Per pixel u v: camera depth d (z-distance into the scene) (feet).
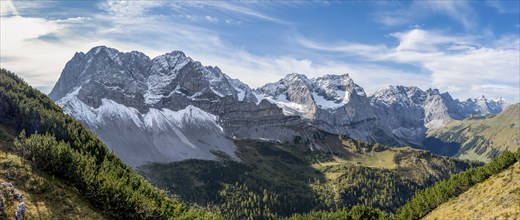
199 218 522.06
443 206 587.27
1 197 334.85
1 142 468.75
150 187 554.46
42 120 572.10
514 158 567.59
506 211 417.90
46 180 394.73
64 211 363.76
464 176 620.49
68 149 470.39
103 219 381.19
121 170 539.70
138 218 427.33
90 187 413.59
